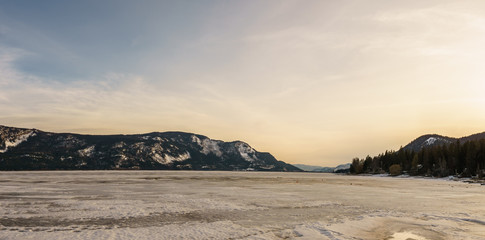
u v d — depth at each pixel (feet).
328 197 153.48
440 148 609.01
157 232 67.67
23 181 284.20
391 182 364.17
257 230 70.85
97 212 94.53
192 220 83.10
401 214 99.14
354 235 68.08
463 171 483.51
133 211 97.40
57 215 88.53
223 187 222.89
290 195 161.17
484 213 102.83
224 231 69.46
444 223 84.38
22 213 91.50
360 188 234.58
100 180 317.83
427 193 190.08
